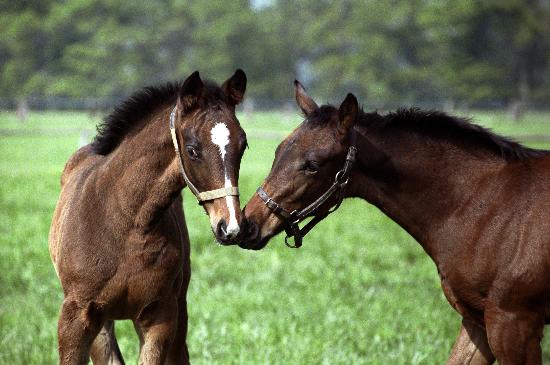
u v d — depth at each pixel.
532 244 7.30
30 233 17.78
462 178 7.80
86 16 95.38
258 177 28.92
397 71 90.38
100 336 8.23
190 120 7.17
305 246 17.47
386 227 20.47
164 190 7.48
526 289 7.31
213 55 94.94
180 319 8.45
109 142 7.87
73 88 88.25
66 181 8.74
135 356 10.09
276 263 15.55
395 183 7.96
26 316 11.69
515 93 90.00
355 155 7.76
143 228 7.47
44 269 14.55
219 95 7.32
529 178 7.59
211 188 7.06
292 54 101.25
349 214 22.83
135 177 7.51
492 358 7.93
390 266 16.09
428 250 8.00
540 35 92.62
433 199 7.86
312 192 7.68
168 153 7.47
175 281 7.92
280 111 70.50
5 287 13.60
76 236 7.57
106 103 68.31
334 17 99.81
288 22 103.31
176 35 95.62
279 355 10.09
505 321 7.40
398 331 11.35
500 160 7.85
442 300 12.98
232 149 7.07
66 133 47.56
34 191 24.94
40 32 93.50
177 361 8.52
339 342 10.62
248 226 7.61
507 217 7.49
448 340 10.70
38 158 35.78
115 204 7.54
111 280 7.50
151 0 97.25
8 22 92.44
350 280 14.43
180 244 7.80
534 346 7.40
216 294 13.02
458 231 7.71
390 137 7.97
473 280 7.57
